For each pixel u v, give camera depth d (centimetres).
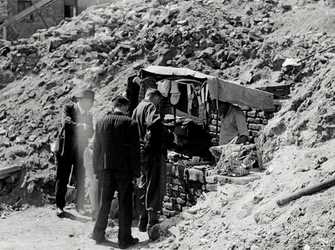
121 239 747
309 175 638
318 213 571
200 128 979
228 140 911
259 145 812
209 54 1272
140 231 818
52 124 1136
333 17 1333
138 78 1023
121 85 1212
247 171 796
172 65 1266
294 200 608
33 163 1048
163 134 781
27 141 1109
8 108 1223
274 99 1069
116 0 1808
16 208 982
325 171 630
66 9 2047
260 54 1255
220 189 758
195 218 730
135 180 887
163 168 780
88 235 810
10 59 1392
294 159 698
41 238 807
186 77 959
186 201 854
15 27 1925
